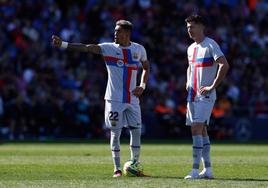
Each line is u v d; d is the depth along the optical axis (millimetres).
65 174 37406
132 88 36562
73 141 81250
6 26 98750
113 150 36562
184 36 105125
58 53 97250
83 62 96500
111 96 36344
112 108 36312
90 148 65125
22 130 86500
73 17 103375
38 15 101875
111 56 36312
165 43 103562
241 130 91438
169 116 90062
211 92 35844
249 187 31078
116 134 36469
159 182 32812
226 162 47312
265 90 101750
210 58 35719
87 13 104188
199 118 35688
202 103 35719
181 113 90438
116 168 36688
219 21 109750
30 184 31922
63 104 88188
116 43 36469
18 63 94625
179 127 89938
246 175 37781
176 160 48938
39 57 96062
